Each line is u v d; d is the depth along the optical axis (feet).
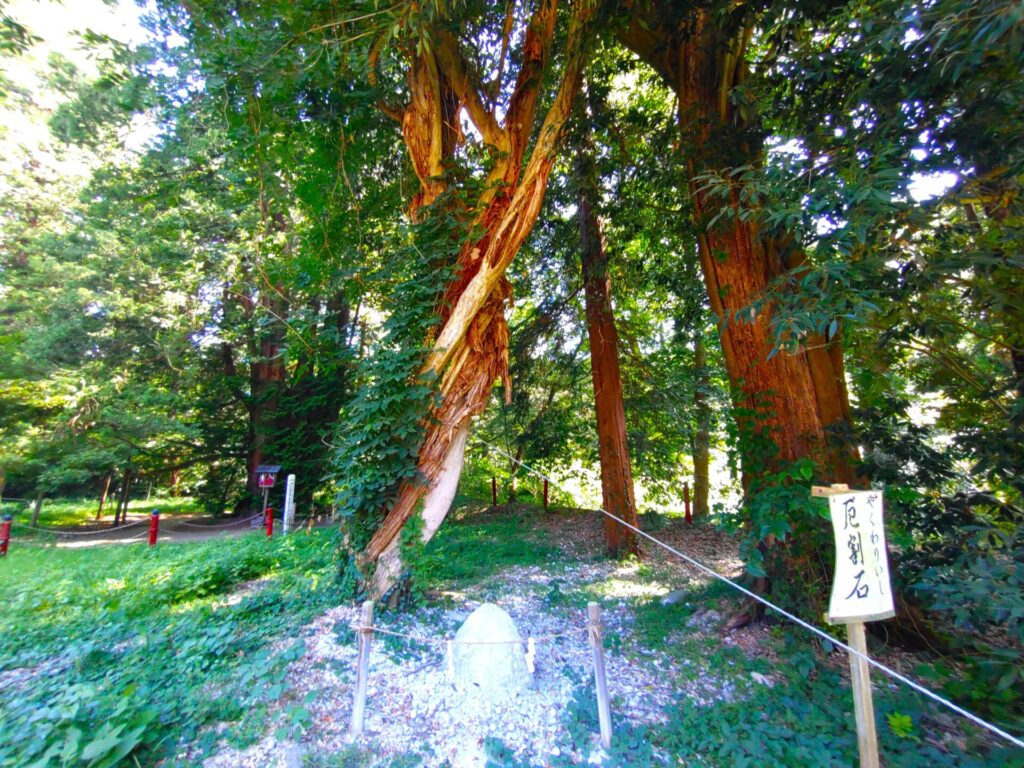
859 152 11.35
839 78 12.94
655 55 20.45
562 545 29.78
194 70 17.84
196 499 55.93
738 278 16.52
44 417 38.93
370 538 17.62
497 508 45.06
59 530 42.04
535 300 34.24
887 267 11.54
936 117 10.65
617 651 14.71
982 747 9.61
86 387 36.83
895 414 14.85
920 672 12.32
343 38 17.07
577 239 29.40
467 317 18.22
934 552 12.16
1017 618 8.87
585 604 18.99
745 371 16.40
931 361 15.78
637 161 25.70
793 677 12.59
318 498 48.73
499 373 19.56
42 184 41.81
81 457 37.65
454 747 9.96
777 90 15.40
